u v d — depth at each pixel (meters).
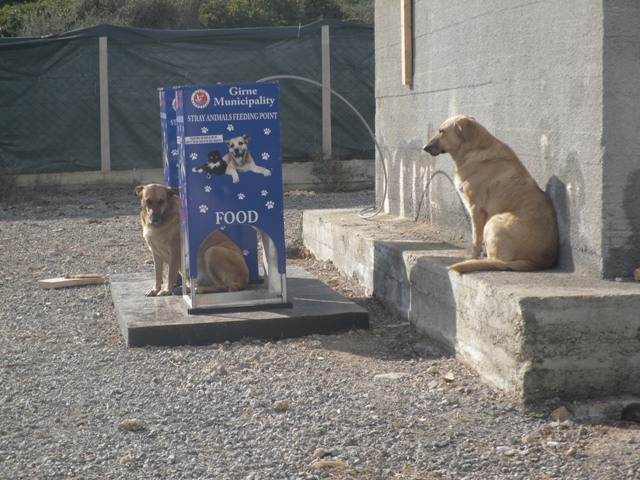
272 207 6.80
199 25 22.72
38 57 14.96
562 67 5.83
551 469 4.25
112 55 15.20
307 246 10.49
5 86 14.90
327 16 23.84
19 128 15.05
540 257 5.91
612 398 5.03
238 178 6.71
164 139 7.96
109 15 22.42
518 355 5.06
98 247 10.85
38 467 4.35
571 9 5.66
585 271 5.68
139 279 8.38
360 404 5.19
